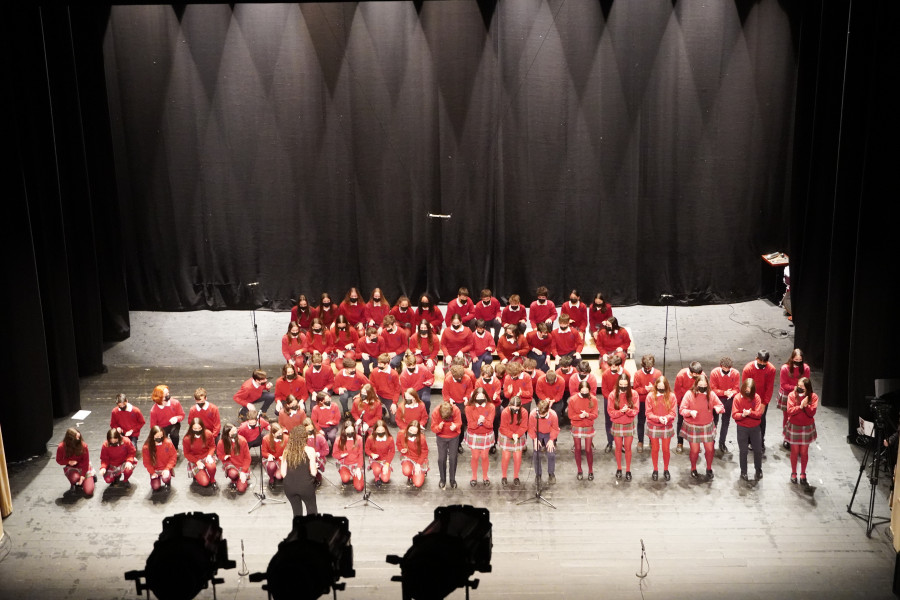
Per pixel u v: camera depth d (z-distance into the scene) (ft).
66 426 44.93
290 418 40.81
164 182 55.26
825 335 45.78
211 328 55.57
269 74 53.62
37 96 42.55
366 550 35.37
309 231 56.18
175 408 41.68
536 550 35.27
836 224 43.32
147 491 39.45
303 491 34.88
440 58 52.90
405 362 43.04
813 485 39.19
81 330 49.19
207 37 53.06
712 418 39.19
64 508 38.40
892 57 38.86
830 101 45.88
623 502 38.27
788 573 33.86
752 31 51.98
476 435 38.75
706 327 53.83
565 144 53.93
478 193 55.11
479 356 46.98
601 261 55.93
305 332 48.42
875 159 39.91
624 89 52.95
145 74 53.52
